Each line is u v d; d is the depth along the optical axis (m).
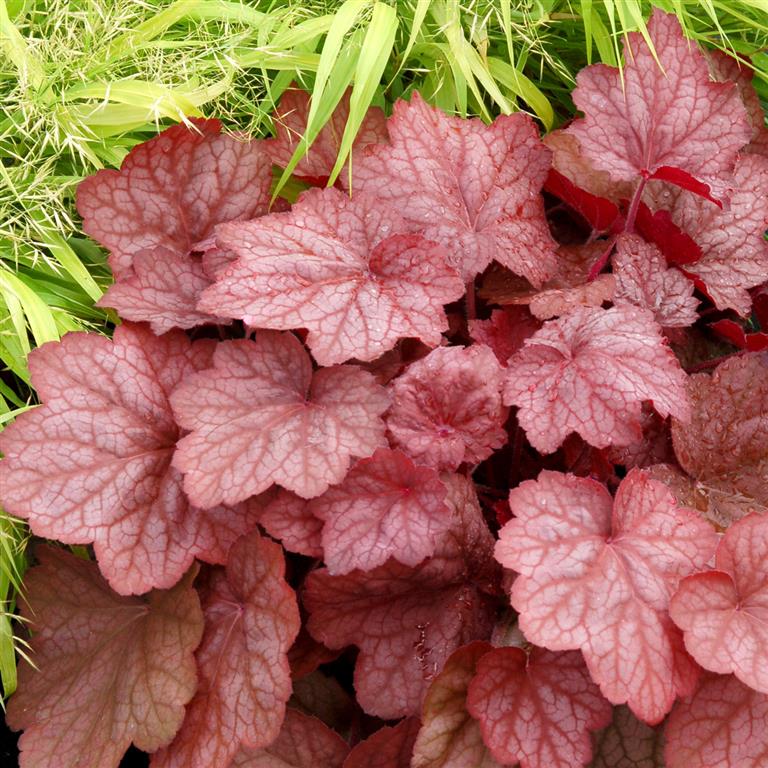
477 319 0.78
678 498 0.73
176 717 0.68
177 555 0.69
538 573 0.66
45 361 0.70
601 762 0.69
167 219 0.76
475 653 0.68
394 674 0.69
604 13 0.85
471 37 0.81
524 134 0.78
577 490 0.68
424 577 0.69
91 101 0.77
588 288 0.75
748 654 0.64
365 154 0.76
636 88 0.77
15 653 0.72
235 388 0.70
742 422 0.75
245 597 0.70
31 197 0.75
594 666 0.64
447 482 0.70
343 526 0.68
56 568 0.73
